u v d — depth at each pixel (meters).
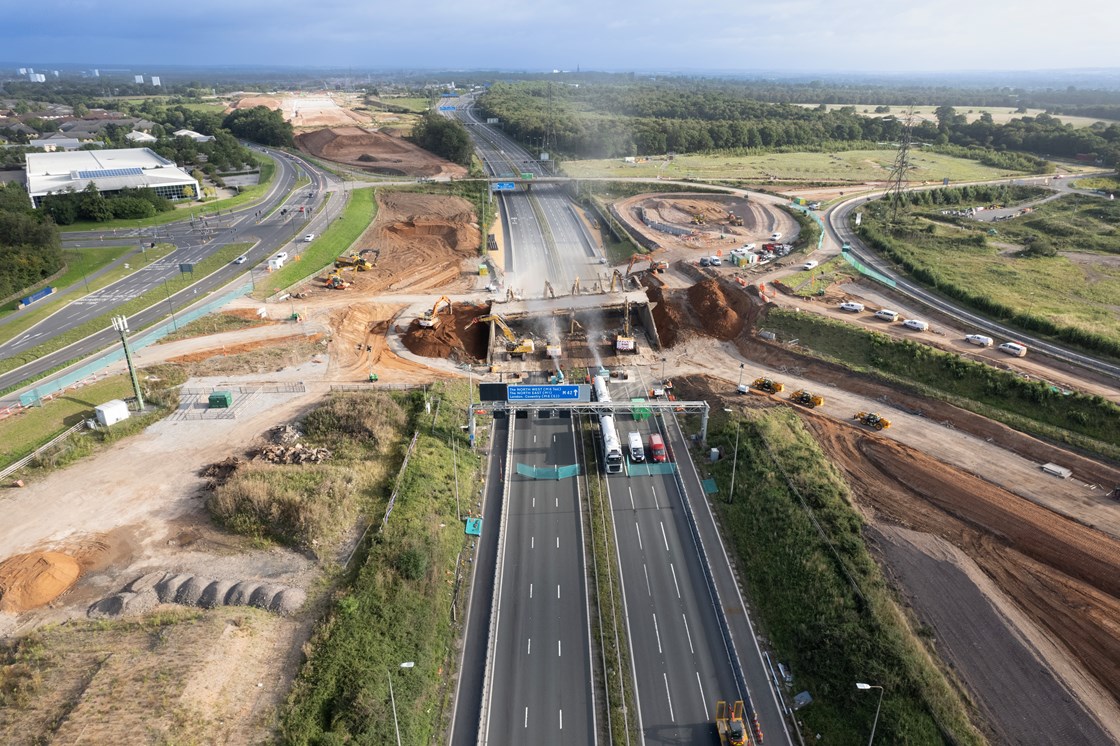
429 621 57.28
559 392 76.44
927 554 62.34
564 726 50.41
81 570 60.41
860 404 88.06
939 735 47.62
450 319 112.50
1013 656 53.16
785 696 52.56
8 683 49.03
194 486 71.81
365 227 162.50
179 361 96.81
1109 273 133.62
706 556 65.56
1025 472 72.94
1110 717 48.28
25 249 122.69
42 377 89.94
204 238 149.25
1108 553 60.62
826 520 66.62
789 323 105.88
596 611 60.06
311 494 68.25
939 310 108.50
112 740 43.88
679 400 91.75
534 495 74.12
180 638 52.00
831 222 161.62
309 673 50.50
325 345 104.00
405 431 82.25
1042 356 92.38
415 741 48.09
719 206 180.25
